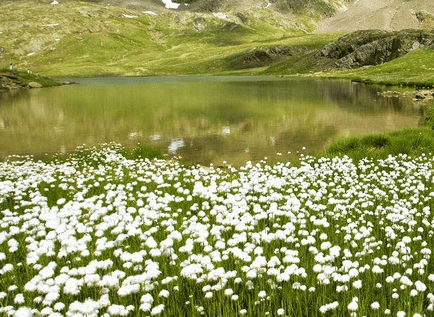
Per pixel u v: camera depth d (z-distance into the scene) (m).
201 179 14.36
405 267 6.53
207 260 6.33
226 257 6.55
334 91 71.19
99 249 6.95
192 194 11.57
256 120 35.84
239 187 12.15
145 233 7.80
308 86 89.69
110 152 21.12
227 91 78.00
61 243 7.33
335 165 15.65
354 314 4.99
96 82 141.25
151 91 81.50
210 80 149.00
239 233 8.28
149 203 10.53
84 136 29.03
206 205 9.96
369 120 34.53
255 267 6.10
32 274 6.49
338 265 6.77
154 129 31.86
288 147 23.84
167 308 5.56
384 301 5.55
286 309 5.50
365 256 7.07
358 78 105.94
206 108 46.31
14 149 24.38
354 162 16.72
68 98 64.44
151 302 5.27
